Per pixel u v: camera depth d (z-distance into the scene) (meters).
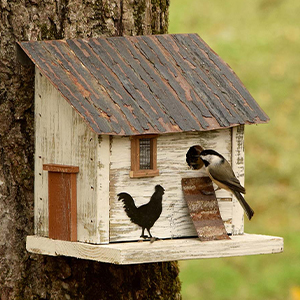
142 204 8.73
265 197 19.09
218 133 9.21
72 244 8.56
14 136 9.52
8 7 9.45
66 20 9.67
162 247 8.32
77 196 8.68
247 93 9.49
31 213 9.55
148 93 8.82
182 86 9.14
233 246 8.74
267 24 27.34
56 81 8.52
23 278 9.68
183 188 8.98
